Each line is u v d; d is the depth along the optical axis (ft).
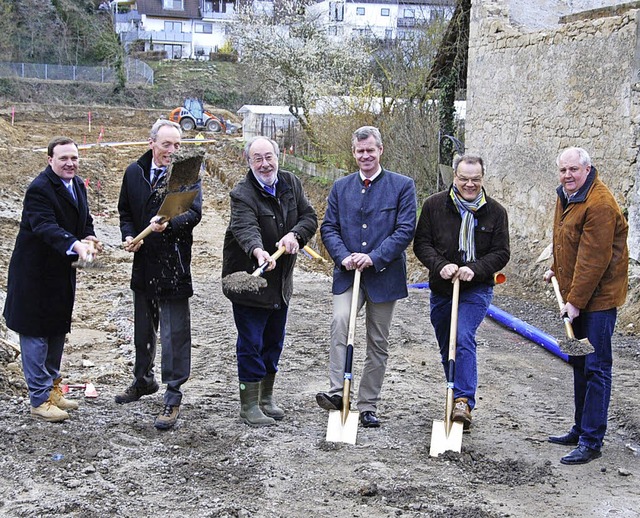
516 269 45.19
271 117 131.03
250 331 20.03
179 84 200.64
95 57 196.65
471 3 55.01
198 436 19.24
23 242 18.85
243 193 19.72
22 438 18.28
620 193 39.17
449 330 20.52
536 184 46.50
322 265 57.26
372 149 20.12
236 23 115.65
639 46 38.01
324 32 111.34
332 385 19.98
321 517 15.16
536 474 17.72
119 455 17.76
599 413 18.54
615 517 15.58
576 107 42.60
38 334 19.11
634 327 33.55
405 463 18.13
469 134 54.65
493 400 24.22
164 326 19.66
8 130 119.24
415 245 20.75
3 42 182.29
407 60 83.10
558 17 51.52
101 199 80.12
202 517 14.88
